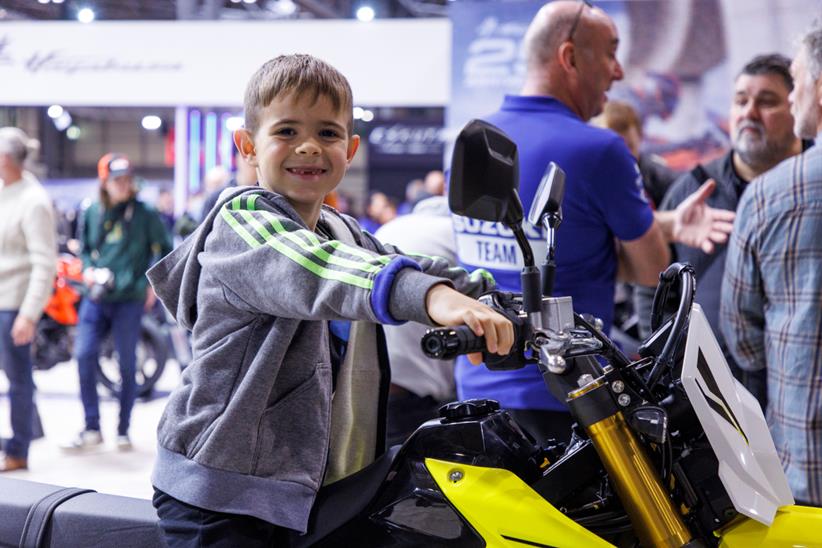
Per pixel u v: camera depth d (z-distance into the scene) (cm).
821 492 219
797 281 221
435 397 265
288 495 140
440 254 270
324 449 145
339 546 145
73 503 164
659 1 593
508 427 147
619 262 247
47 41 724
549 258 135
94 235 521
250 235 136
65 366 834
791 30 576
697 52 593
